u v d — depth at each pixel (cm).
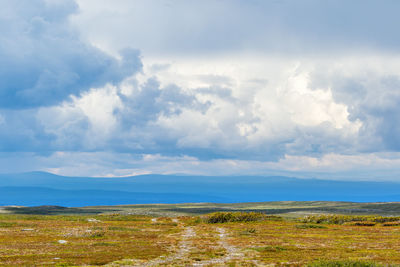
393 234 7838
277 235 7681
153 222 12431
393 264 3622
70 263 3834
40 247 5203
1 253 4516
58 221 11469
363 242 6303
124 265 3875
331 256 4600
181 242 6278
